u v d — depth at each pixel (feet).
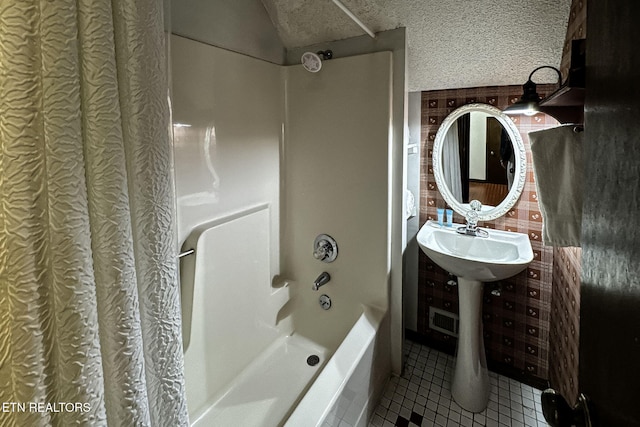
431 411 5.37
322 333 6.44
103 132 1.49
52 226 1.37
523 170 5.65
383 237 5.67
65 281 1.40
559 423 1.81
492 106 5.79
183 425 2.04
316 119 5.98
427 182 6.66
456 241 6.11
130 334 1.63
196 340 4.54
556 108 4.05
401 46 5.17
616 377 1.33
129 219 1.61
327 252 6.20
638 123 1.14
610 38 1.43
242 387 5.25
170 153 1.88
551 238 3.77
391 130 5.41
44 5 1.30
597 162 1.59
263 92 5.73
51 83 1.34
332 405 3.94
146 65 1.67
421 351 6.91
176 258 1.97
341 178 5.91
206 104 4.66
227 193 5.13
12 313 1.33
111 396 1.60
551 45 4.58
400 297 5.86
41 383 1.38
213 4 4.66
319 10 5.24
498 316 6.27
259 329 5.76
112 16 1.54
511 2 4.15
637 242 1.15
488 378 5.63
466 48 5.04
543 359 5.88
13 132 1.30
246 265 5.34
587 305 1.73
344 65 5.58
